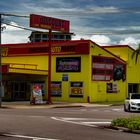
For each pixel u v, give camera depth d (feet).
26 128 65.67
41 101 156.04
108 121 83.35
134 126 63.93
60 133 59.77
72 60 183.52
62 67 185.98
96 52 184.55
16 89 190.80
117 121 69.15
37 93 155.22
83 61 181.06
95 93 183.83
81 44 181.27
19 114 99.14
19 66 197.16
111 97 194.39
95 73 183.73
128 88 209.36
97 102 181.78
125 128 65.41
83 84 180.65
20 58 199.82
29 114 100.17
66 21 172.96
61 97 185.68
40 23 162.40
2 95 140.46
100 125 74.49
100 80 186.91
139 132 62.03
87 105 160.76
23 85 190.90
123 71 203.41
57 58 187.62
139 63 217.15
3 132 59.82
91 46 180.96
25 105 149.07
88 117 94.32
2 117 87.04
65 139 53.06
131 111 120.88
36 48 194.49
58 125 72.23
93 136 56.95
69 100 183.52
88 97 179.11
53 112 111.55
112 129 67.62
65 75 184.96
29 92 190.19
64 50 185.47
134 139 54.75
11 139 52.34
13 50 202.28
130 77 209.56
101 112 115.75
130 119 70.95
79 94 181.47
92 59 181.57
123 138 55.57
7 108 134.51
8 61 203.92
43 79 188.85
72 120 84.79
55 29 167.63
